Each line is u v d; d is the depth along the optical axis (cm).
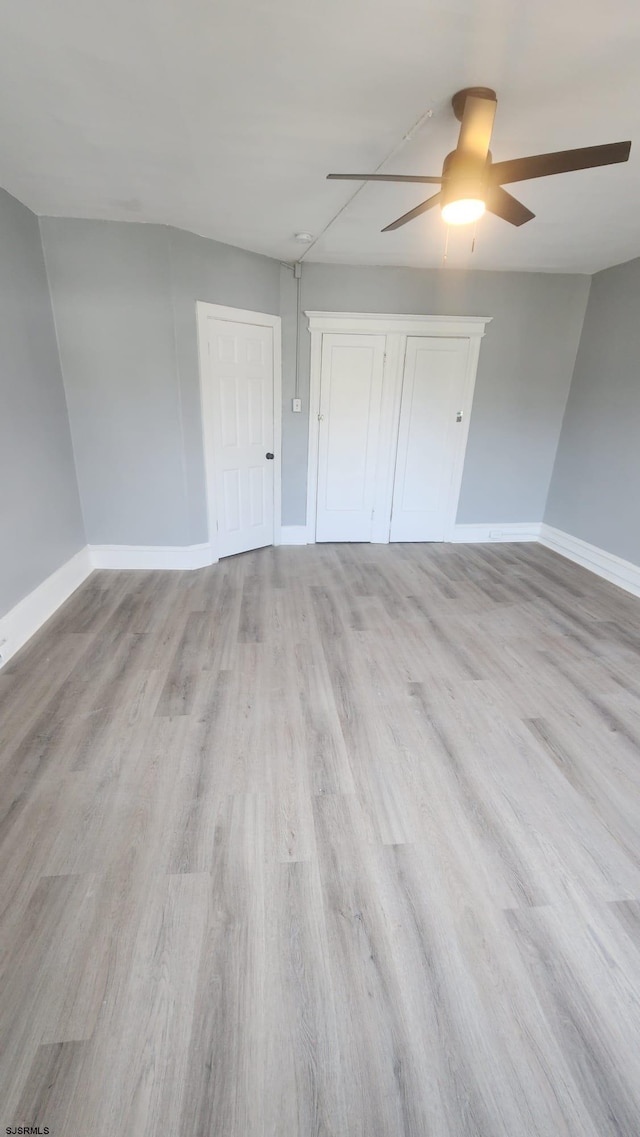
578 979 129
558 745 216
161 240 324
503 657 289
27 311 298
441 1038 117
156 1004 121
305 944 135
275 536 484
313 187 264
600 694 255
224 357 384
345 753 207
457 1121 104
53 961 129
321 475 474
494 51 157
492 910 146
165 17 146
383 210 294
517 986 127
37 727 217
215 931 138
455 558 463
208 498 408
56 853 159
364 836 168
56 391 338
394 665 276
